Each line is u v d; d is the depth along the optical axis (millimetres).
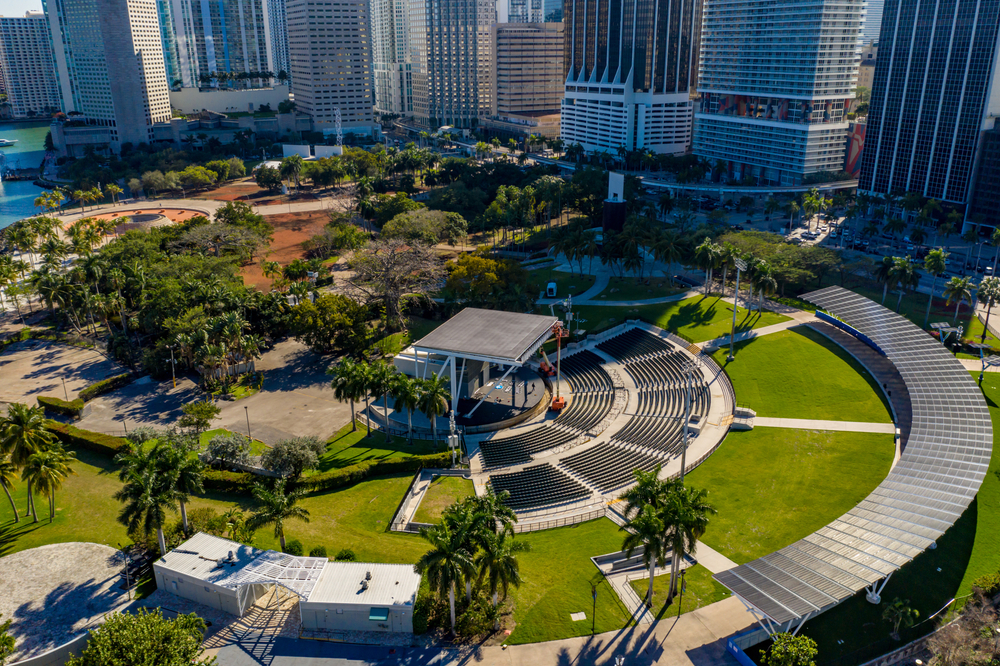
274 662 73688
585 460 118000
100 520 99125
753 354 151875
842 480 105188
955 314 170125
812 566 77938
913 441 103875
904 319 147750
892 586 83438
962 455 99000
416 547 92188
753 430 121875
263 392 145000
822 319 168375
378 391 122812
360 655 74562
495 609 77625
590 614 79375
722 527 95062
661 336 167125
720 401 134375
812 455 112812
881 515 87000
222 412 136375
